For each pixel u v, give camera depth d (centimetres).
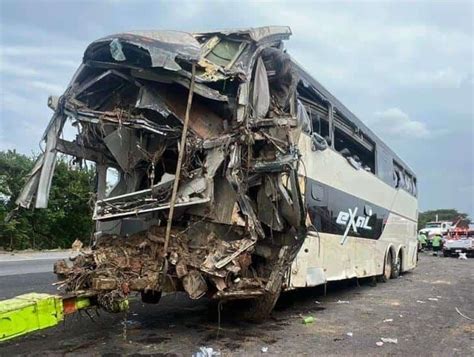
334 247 1024
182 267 610
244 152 658
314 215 897
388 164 1504
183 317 834
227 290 635
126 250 658
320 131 960
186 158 636
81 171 738
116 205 667
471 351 664
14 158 2544
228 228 659
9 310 468
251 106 662
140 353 602
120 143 702
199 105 657
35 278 1322
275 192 689
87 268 626
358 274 1212
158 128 629
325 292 1215
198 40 687
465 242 3131
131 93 669
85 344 642
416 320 882
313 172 891
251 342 677
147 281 605
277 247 737
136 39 602
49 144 659
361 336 738
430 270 2077
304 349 648
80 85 662
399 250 1717
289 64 737
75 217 2594
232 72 638
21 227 2592
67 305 548
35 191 657
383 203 1455
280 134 670
